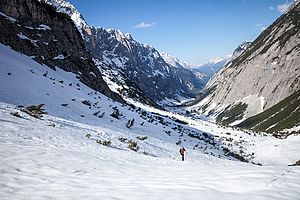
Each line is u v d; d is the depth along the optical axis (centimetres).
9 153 1292
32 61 4838
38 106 2697
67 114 3122
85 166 1285
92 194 848
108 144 2267
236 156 4688
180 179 1041
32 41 5516
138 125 4284
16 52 4719
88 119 3288
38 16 6128
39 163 1202
